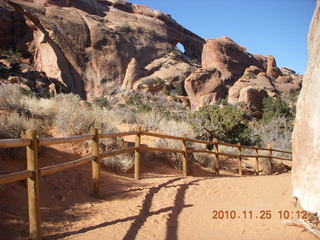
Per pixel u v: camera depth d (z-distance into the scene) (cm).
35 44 6925
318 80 482
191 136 1380
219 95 7712
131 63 7625
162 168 1028
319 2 524
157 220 494
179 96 7231
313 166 471
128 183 748
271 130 2700
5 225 412
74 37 7094
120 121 1380
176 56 8931
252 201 612
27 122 866
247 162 1516
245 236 431
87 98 6781
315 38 516
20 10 6838
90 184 668
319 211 445
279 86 8950
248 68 9081
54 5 7712
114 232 436
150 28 9425
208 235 444
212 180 876
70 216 481
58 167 447
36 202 385
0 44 6812
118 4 9812
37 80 5562
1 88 1093
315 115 477
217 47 9075
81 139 542
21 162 672
